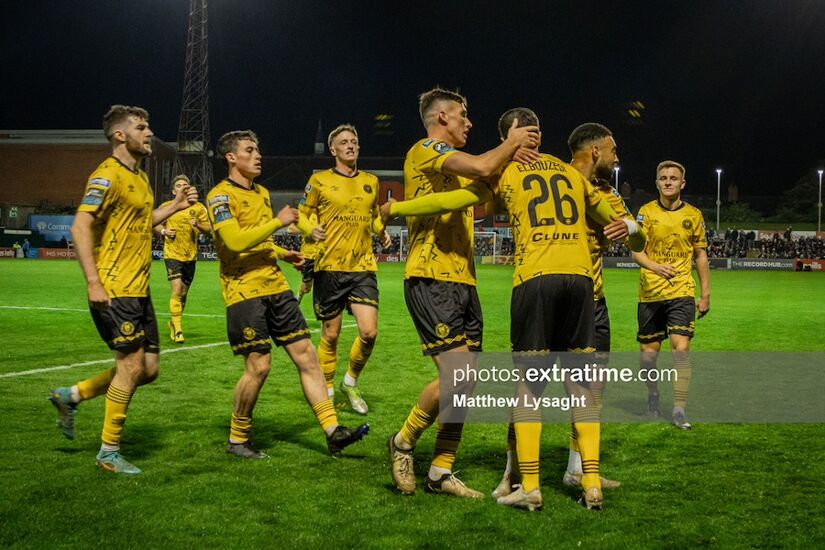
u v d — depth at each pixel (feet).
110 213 15.38
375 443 17.84
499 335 39.83
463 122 15.03
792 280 105.09
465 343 14.25
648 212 21.72
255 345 16.37
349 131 22.47
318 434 18.60
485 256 164.76
